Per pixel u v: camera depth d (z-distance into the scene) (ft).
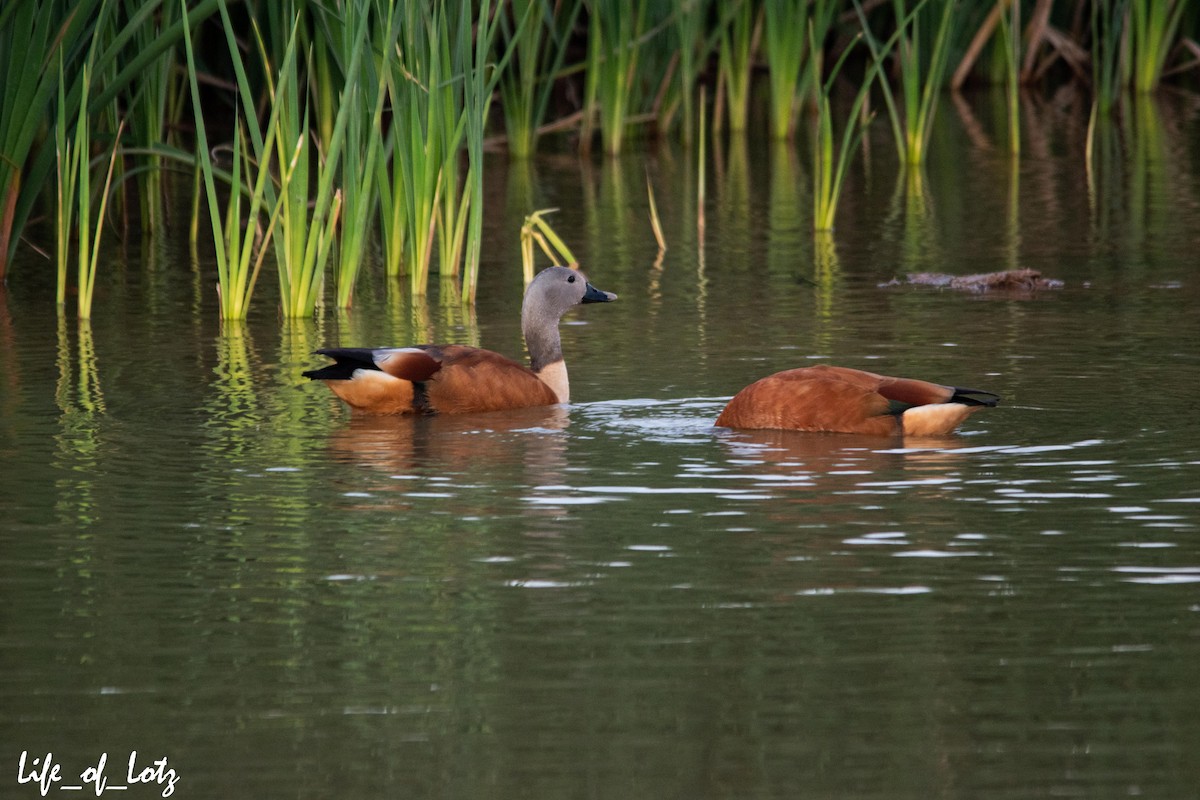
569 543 34.32
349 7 63.52
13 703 26.99
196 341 58.18
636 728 25.95
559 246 68.08
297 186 62.64
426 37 68.74
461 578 32.30
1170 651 28.43
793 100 120.57
